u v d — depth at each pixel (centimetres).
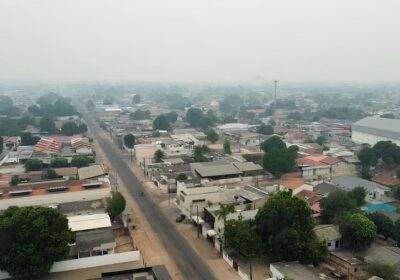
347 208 7344
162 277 4800
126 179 11050
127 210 8056
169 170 10894
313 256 5659
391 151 11894
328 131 18825
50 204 8112
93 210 7819
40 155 12812
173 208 8656
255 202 7625
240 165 11088
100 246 6091
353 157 12725
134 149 13888
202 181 9219
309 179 10925
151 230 7425
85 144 13875
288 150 11425
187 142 15288
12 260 5203
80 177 9919
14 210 6094
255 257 6091
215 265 6003
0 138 13700
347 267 5669
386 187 9450
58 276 5656
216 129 19188
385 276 5194
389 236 6619
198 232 7144
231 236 6012
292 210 5909
